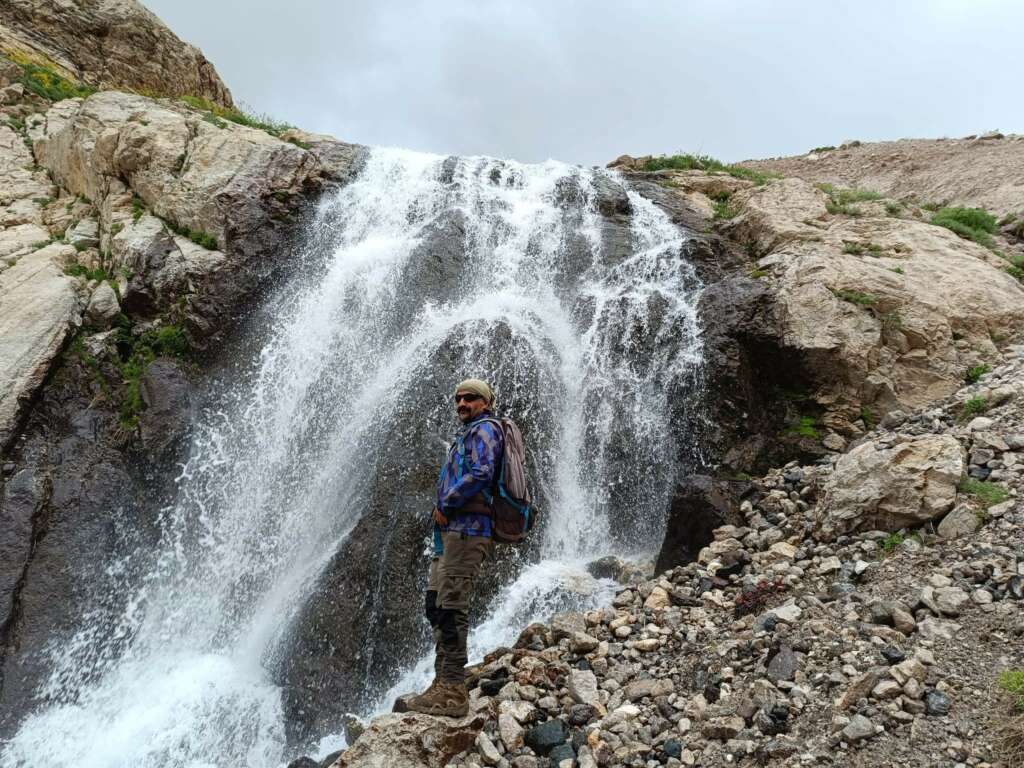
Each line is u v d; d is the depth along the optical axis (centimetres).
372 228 962
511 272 888
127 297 820
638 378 747
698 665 413
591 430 720
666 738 362
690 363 720
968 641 374
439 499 413
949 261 787
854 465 520
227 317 825
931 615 398
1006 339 712
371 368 753
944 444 495
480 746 371
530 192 1044
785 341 702
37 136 1227
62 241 942
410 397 693
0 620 573
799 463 656
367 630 557
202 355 796
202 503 687
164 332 796
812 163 1967
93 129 1059
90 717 546
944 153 1659
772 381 721
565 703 403
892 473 493
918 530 475
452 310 812
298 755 501
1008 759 302
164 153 964
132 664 588
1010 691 330
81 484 672
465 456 404
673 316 777
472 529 401
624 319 791
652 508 671
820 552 495
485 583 588
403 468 633
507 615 554
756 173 1238
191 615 625
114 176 995
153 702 539
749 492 604
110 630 602
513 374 713
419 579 574
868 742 325
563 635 474
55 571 614
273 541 656
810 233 867
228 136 998
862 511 496
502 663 440
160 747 507
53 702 553
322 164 1052
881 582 440
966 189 1313
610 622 482
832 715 344
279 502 680
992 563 421
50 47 1609
